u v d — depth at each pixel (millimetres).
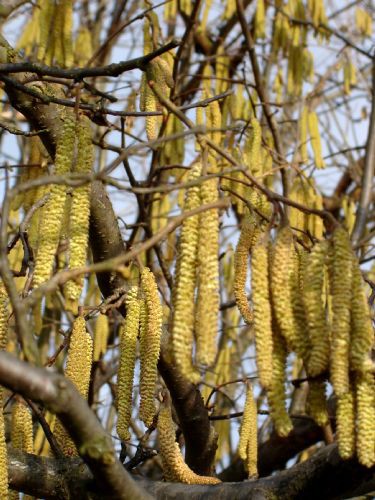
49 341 6688
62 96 4242
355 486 2863
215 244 2525
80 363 3473
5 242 2432
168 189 2568
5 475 2998
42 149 4648
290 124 7934
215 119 5312
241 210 5621
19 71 3557
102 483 2686
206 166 2666
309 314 2527
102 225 4027
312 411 2580
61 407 2424
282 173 5828
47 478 3412
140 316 3443
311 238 2928
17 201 4648
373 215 8109
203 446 4340
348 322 2479
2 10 5543
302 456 6867
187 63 8062
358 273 2531
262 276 2561
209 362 2438
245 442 3787
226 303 6668
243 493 3012
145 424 3287
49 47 5734
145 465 6742
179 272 2527
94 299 6434
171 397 4148
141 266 3461
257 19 7285
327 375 2576
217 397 6402
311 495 2908
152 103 4117
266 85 8117
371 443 2500
